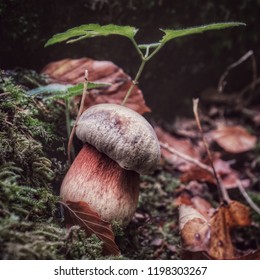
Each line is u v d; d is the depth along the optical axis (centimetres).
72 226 21
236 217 31
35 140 25
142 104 32
